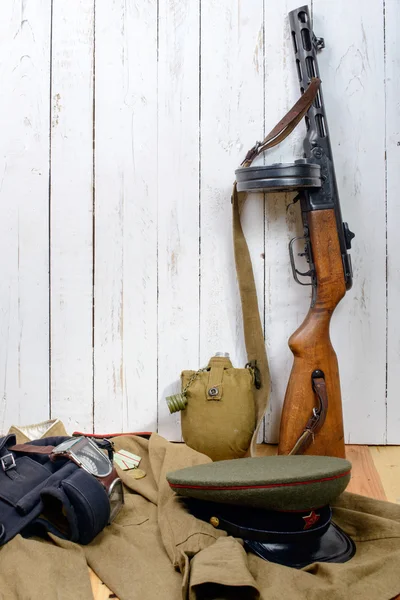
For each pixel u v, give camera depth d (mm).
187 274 2596
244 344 2604
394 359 2590
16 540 1806
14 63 2561
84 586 1654
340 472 1781
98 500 1817
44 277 2627
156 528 1937
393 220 2541
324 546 1776
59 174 2590
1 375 2668
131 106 2553
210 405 2422
